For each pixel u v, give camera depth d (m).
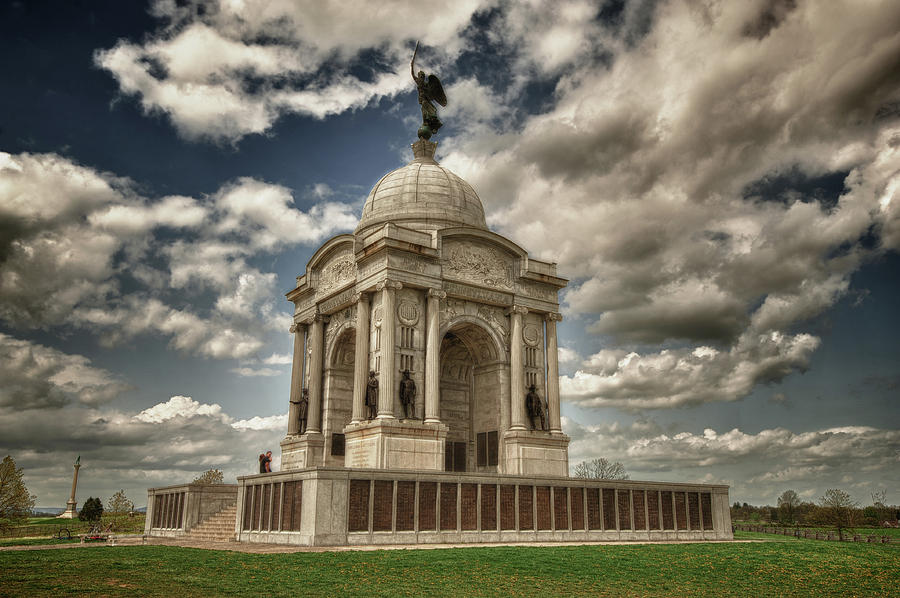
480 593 25.39
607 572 32.09
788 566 37.53
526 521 49.59
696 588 29.12
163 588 24.17
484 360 64.69
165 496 61.94
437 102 79.56
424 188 69.88
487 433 62.81
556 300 66.44
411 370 56.72
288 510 44.25
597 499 53.56
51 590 23.41
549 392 63.50
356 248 61.28
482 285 61.59
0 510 84.06
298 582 26.02
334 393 65.25
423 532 44.53
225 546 41.69
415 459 53.88
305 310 69.25
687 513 58.56
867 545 59.88
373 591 24.70
